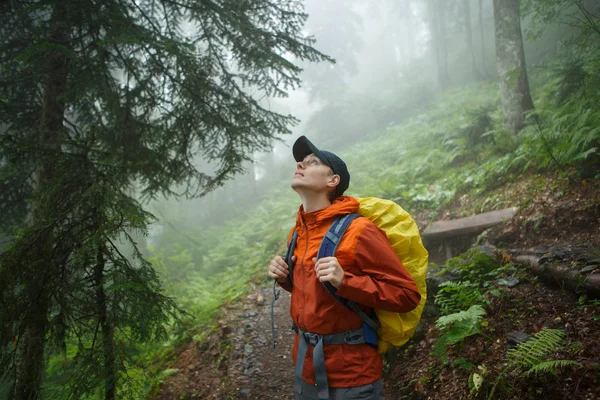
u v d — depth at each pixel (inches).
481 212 212.1
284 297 214.8
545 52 506.9
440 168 321.1
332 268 56.1
